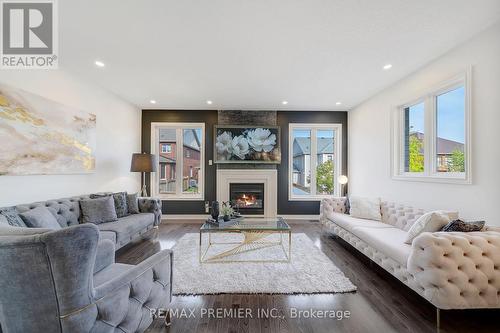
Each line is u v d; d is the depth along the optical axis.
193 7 1.90
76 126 3.16
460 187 2.45
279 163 5.09
